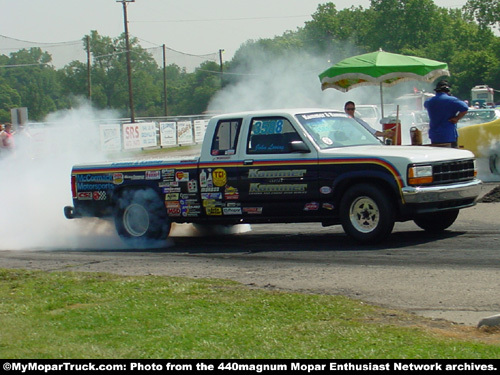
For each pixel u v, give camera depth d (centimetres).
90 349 572
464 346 559
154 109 10281
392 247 1007
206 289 784
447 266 868
